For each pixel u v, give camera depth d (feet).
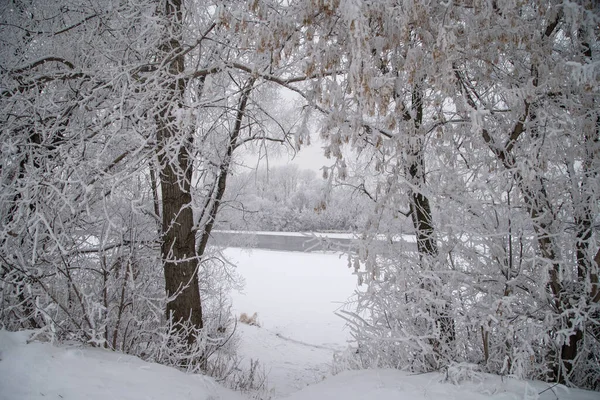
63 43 17.95
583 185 13.92
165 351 15.65
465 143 14.88
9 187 13.80
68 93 17.15
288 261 69.51
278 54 12.15
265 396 17.93
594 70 11.59
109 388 10.05
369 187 17.33
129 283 15.66
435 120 15.14
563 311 13.09
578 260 14.12
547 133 12.99
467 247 14.55
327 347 31.91
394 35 11.69
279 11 12.53
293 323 37.52
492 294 14.30
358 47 9.99
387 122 11.68
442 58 11.42
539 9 11.13
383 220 14.98
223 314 30.04
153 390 10.55
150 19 14.88
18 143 14.92
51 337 12.02
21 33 16.99
